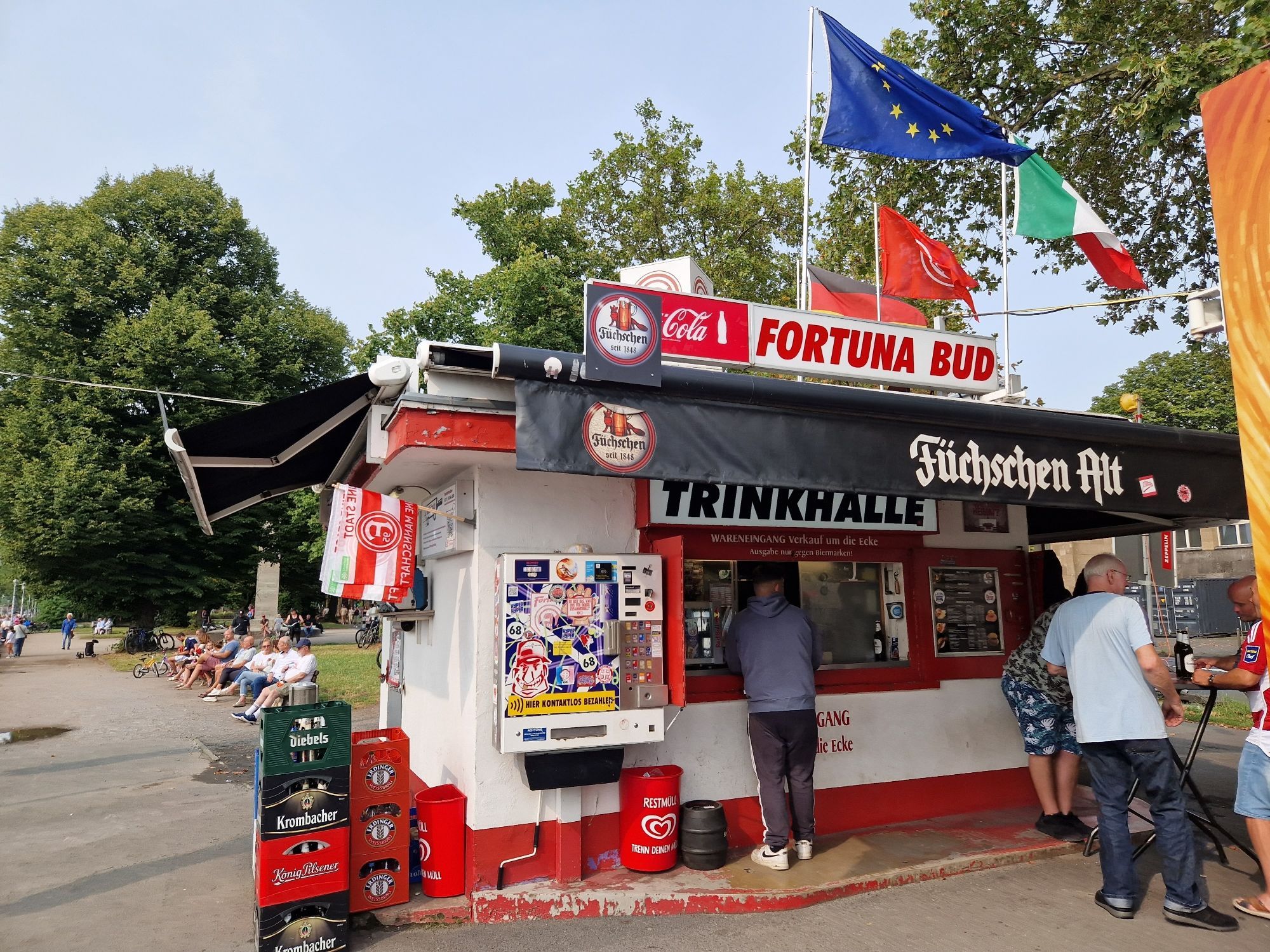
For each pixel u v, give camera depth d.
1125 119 9.70
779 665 4.89
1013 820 5.80
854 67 7.00
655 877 4.67
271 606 29.34
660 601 4.74
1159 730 4.20
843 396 4.39
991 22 12.30
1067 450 4.97
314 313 31.62
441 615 5.51
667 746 5.09
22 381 26.14
